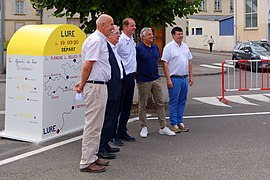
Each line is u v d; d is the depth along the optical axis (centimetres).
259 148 694
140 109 780
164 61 793
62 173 574
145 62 759
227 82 1769
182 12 984
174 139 762
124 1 956
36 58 732
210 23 4481
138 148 700
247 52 2234
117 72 624
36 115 745
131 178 550
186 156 649
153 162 619
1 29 2192
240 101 1220
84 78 561
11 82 766
